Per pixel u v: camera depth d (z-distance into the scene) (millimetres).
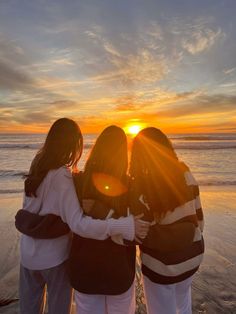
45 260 1927
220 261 4074
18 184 11844
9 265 3992
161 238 1796
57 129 1945
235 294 3201
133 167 1907
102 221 1732
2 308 2938
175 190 1788
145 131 1918
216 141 48844
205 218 6484
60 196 1831
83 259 1843
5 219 6324
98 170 1818
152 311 1945
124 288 1839
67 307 2039
